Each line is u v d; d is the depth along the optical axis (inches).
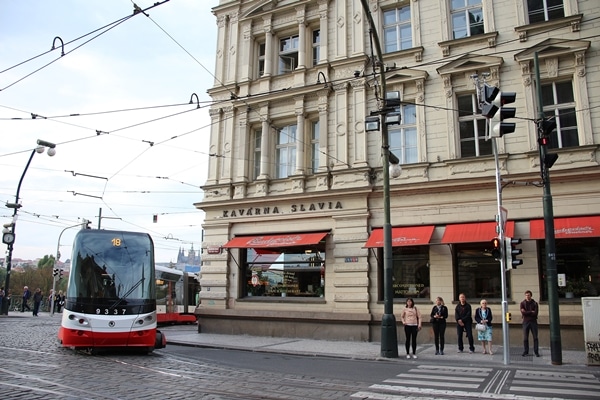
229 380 406.6
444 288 717.3
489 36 745.0
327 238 815.1
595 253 651.5
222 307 886.4
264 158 904.3
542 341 654.5
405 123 800.3
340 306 780.0
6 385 356.8
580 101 677.3
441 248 729.0
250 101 932.0
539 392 370.9
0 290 1253.1
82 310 530.3
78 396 328.5
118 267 565.0
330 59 872.3
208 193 941.2
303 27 909.2
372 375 448.1
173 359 535.5
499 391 374.6
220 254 908.0
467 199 721.0
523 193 687.1
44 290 2506.2
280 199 858.8
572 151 668.1
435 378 433.1
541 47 702.5
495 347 662.5
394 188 764.0
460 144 752.3
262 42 976.3
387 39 841.5
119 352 576.1
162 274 1161.4
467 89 754.2
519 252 533.3
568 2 708.0
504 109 523.8
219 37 1002.7
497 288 695.7
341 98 844.0
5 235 1197.1
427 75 782.5
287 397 341.4
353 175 807.1
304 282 838.5
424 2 810.2
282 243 812.6
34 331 799.7
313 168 877.2
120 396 332.2
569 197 661.3
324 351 634.2
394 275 761.6
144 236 602.9
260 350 655.1
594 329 516.1
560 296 659.4
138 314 548.7
